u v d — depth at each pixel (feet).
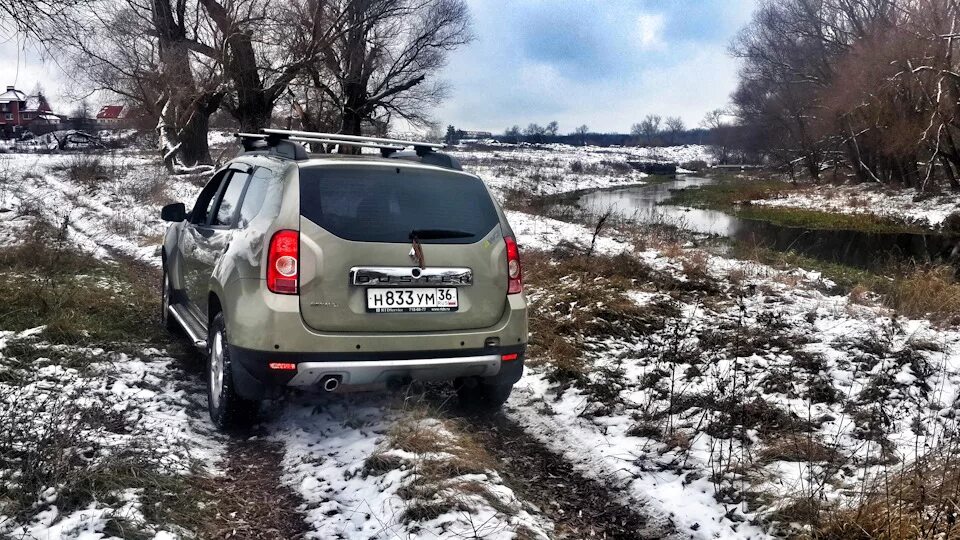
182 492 11.24
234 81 106.22
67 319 19.36
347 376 12.92
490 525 10.41
